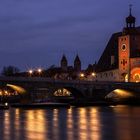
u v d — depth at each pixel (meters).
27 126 86.50
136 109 156.62
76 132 75.62
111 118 109.56
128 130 79.62
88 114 125.38
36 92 193.00
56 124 91.12
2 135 71.38
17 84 188.88
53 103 175.25
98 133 74.56
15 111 144.25
